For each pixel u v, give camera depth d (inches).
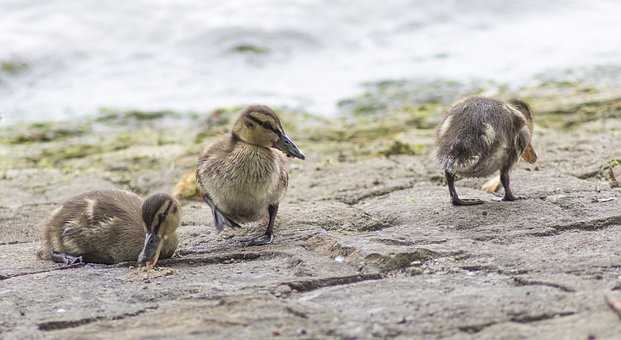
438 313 293.0
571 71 890.7
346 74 932.6
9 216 514.3
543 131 670.5
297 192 531.2
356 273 349.4
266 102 856.3
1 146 748.6
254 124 427.8
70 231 415.2
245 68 959.6
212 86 912.3
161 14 1076.5
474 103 453.7
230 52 994.7
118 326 300.0
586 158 559.8
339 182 550.0
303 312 302.4
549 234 394.9
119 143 740.7
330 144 692.1
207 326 293.0
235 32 1033.5
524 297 302.2
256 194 427.5
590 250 360.5
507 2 1127.0
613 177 507.8
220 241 435.8
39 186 598.5
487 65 933.2
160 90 903.7
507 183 458.3
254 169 423.8
